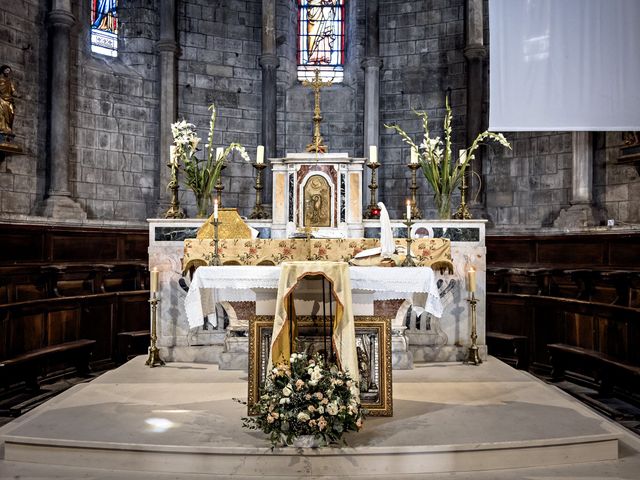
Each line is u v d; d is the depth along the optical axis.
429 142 7.20
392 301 5.73
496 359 6.84
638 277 6.55
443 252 6.26
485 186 10.29
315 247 6.29
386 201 11.14
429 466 3.99
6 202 8.62
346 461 3.96
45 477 3.89
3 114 8.36
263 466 3.95
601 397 6.54
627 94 5.70
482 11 10.30
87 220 9.15
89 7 10.03
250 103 11.26
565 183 9.42
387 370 4.63
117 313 8.34
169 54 10.35
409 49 11.14
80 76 9.70
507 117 5.86
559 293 8.11
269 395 4.07
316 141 7.02
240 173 11.07
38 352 6.63
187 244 6.24
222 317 6.79
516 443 4.06
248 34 11.30
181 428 4.33
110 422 4.46
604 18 5.73
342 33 11.77
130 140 10.24
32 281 7.38
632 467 4.11
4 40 8.65
